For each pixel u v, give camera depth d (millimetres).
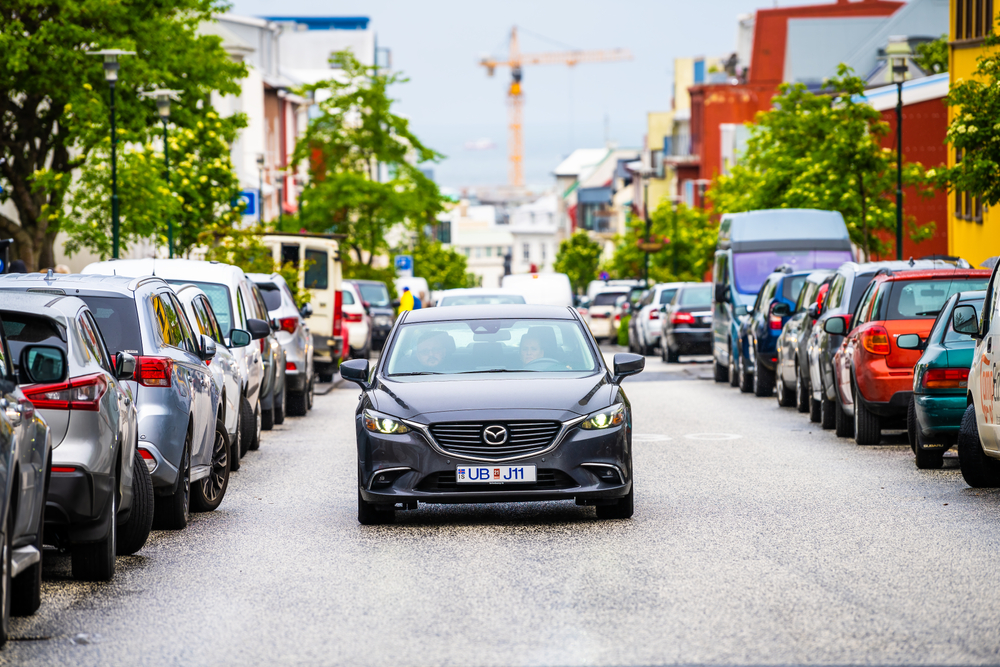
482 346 33625
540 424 30188
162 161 101375
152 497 28188
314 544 29219
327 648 19938
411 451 30125
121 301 30188
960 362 38188
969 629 20234
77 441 23953
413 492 30109
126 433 26188
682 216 198750
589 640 19969
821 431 51938
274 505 35312
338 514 33531
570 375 32594
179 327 33438
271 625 21531
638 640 19906
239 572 26141
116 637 20828
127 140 95312
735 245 79875
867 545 27500
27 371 21297
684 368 96188
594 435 30281
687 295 102375
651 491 36062
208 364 36062
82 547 24891
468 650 19562
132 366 26812
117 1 96625
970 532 28719
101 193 88562
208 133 106812
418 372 33031
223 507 35062
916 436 39406
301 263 81688
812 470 39875
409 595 23625
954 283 44812
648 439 49500
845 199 107438
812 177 109688
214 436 34094
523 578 24844
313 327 82625
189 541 29844
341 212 177625
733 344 76812
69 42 96625
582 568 25656
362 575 25578
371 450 30484
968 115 61500
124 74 96500
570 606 22359
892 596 22672
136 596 23984
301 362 62188
